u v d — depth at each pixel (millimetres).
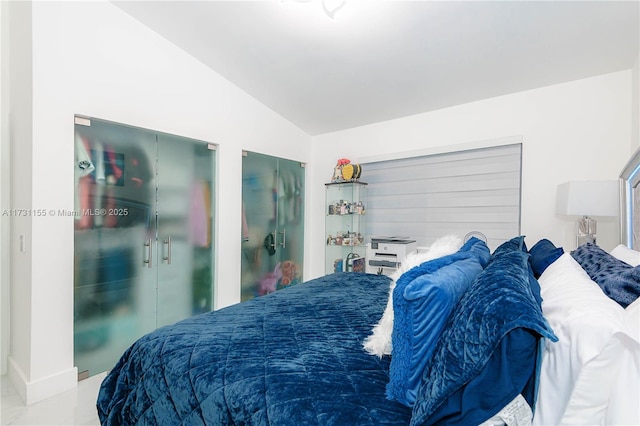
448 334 826
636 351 670
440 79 2791
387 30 2293
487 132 2998
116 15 2408
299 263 4312
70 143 2172
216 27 2512
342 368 1090
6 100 2330
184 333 1381
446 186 3289
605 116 2445
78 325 2256
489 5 1957
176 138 2869
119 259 2482
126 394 1344
